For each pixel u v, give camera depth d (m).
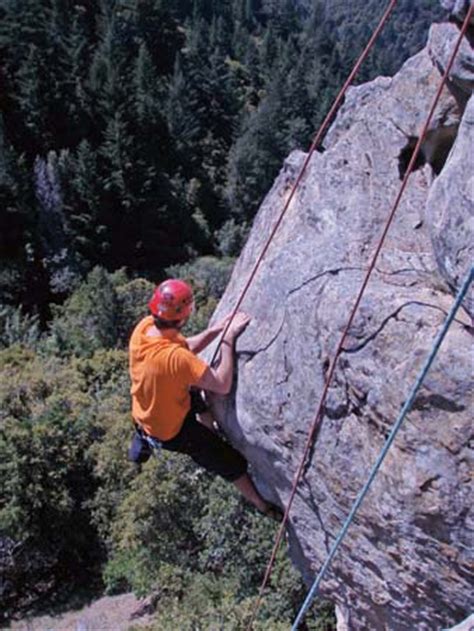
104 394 30.31
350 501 4.19
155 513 21.06
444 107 4.91
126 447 24.77
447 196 3.92
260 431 4.58
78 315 47.50
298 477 4.43
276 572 17.89
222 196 82.88
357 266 4.43
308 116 93.31
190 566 20.59
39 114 73.88
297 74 97.56
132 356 4.59
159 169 76.88
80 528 26.03
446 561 3.86
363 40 135.12
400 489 3.84
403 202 4.96
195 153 85.31
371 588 4.50
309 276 4.49
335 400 4.09
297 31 141.25
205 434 4.81
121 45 89.81
